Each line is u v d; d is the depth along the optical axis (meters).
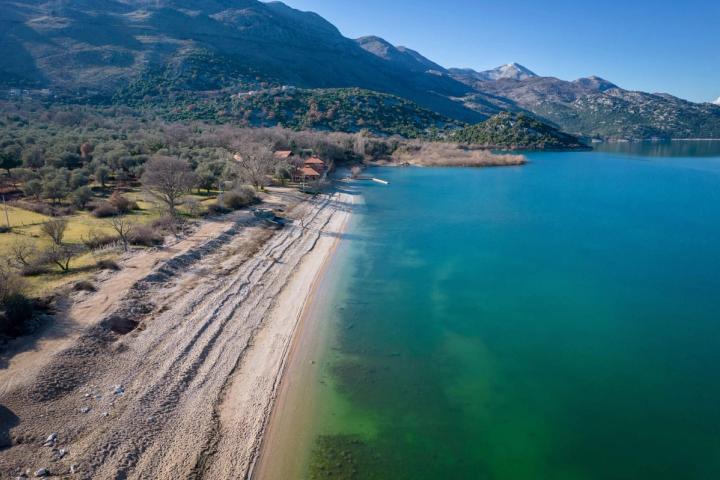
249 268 39.66
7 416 19.33
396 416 22.84
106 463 18.12
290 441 20.73
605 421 22.92
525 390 25.27
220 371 25.09
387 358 27.98
